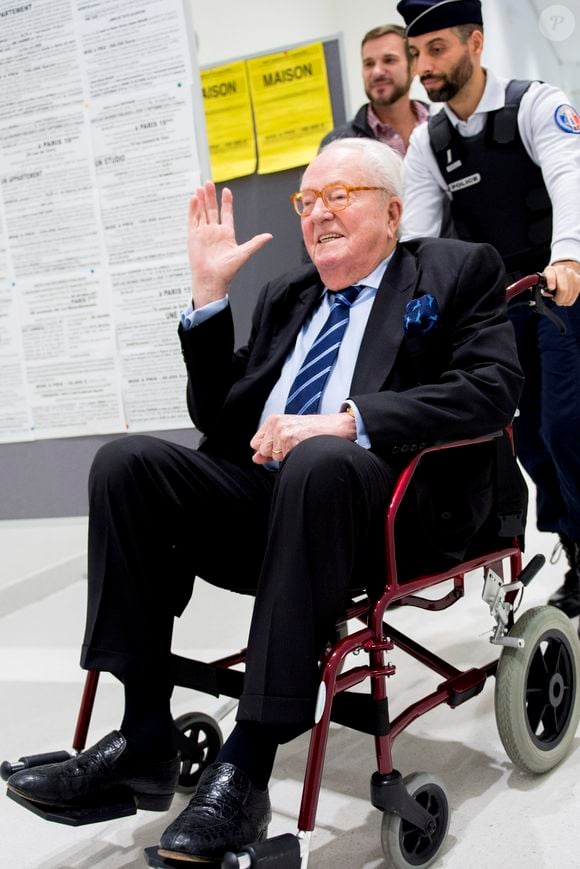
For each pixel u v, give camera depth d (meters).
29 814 1.86
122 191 2.39
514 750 1.74
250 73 3.60
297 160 3.58
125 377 2.47
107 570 1.56
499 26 2.40
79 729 1.66
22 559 4.27
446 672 1.79
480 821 1.66
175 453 1.66
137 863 1.63
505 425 1.60
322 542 1.35
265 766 1.37
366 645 1.43
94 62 2.37
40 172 2.46
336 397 1.69
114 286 2.44
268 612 1.35
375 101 3.38
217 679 1.63
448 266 1.68
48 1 2.39
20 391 2.58
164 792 1.57
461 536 1.60
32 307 2.53
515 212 2.30
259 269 3.63
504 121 2.21
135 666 1.54
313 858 1.58
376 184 1.72
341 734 2.12
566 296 1.86
